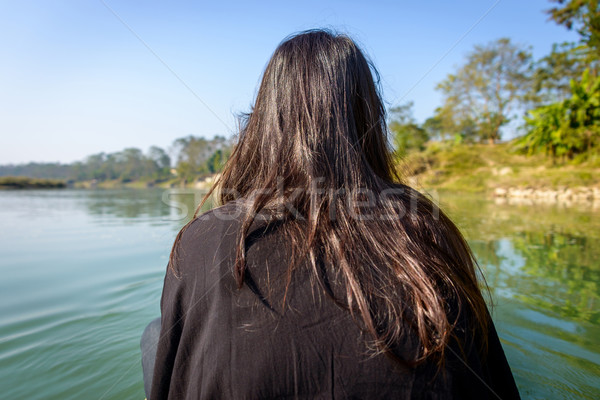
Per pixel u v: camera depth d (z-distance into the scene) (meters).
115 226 5.91
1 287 2.71
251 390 0.53
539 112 20.08
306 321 0.53
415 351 0.53
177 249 0.67
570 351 1.65
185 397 0.61
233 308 0.56
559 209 9.25
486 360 0.65
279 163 0.66
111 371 1.56
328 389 0.52
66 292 2.58
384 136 0.79
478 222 6.26
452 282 0.59
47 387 1.44
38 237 4.92
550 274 2.92
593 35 19.91
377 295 0.54
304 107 0.67
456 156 24.31
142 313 2.18
